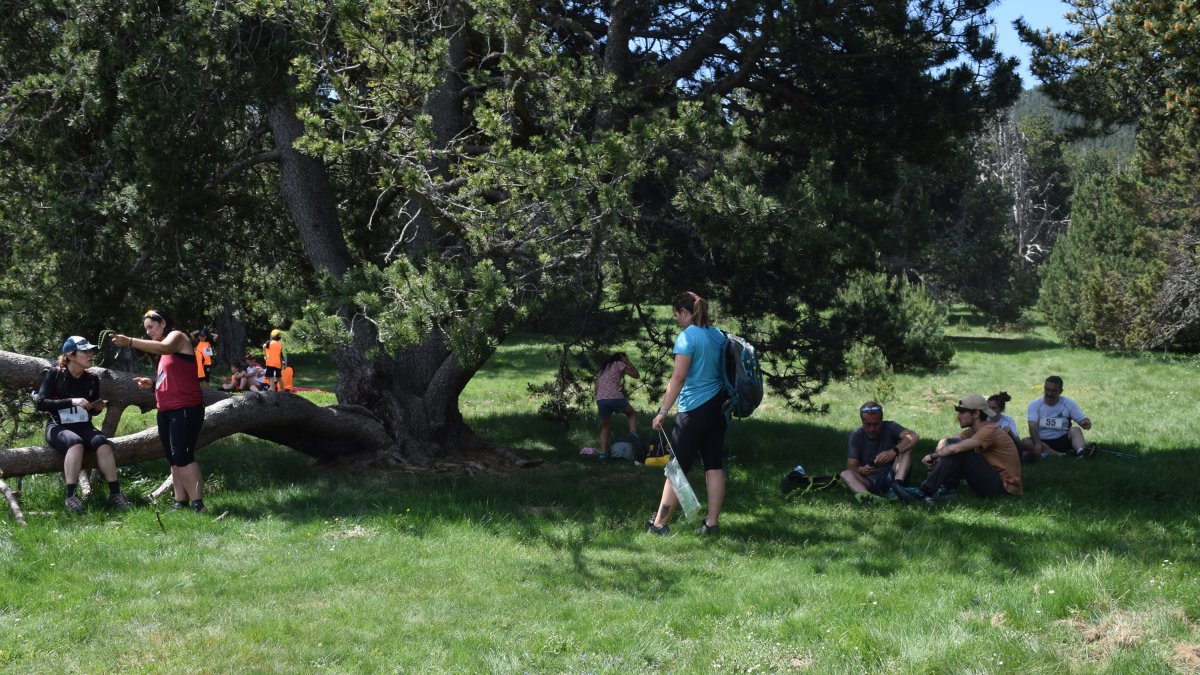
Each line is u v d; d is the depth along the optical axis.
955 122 11.54
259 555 6.54
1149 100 11.51
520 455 11.84
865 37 11.61
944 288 45.56
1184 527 7.32
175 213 10.28
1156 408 18.12
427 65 8.74
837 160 11.63
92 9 9.99
